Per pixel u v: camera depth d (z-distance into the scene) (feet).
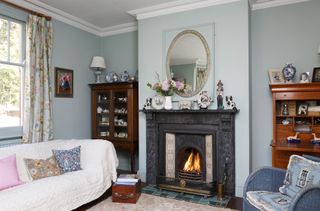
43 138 11.72
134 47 15.10
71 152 10.16
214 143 11.05
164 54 12.26
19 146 9.45
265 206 6.08
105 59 16.02
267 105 11.57
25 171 8.96
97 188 9.52
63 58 13.35
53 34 12.76
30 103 11.07
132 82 13.56
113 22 14.61
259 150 11.70
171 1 11.58
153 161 12.26
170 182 11.39
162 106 12.07
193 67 11.64
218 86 10.90
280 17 11.37
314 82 9.89
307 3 10.92
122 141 13.92
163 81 11.87
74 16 13.50
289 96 10.32
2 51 10.58
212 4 11.19
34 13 11.57
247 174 10.57
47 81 11.92
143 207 9.34
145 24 12.75
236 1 10.75
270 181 7.26
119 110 14.32
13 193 7.08
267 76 11.58
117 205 9.55
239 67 10.73
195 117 11.43
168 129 12.09
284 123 10.91
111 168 10.66
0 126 10.49
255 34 11.82
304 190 5.49
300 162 6.81
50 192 7.66
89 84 14.99
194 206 9.43
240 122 10.74
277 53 11.42
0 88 10.55
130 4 11.93
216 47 11.18
